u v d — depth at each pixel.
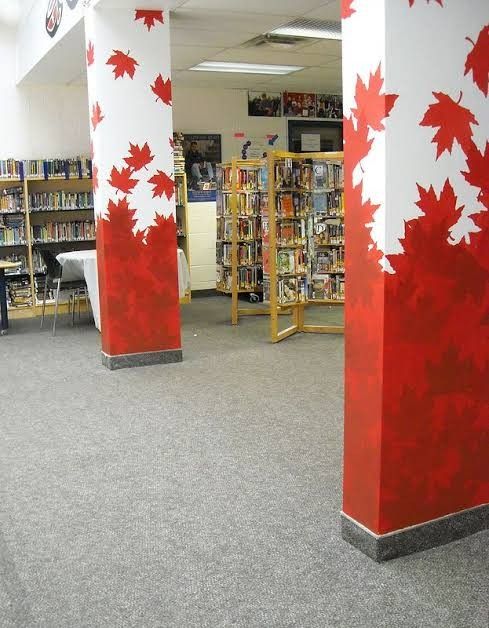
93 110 5.36
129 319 5.58
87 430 4.11
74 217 8.96
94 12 5.14
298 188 6.45
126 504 3.09
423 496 2.59
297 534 2.77
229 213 7.97
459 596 2.31
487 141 2.46
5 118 8.49
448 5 2.31
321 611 2.25
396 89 2.27
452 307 2.51
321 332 6.91
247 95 9.95
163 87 5.40
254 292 8.90
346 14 2.39
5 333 7.36
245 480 3.32
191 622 2.21
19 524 2.93
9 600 2.36
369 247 2.40
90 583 2.46
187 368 5.56
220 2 5.25
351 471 2.63
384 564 2.53
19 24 8.12
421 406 2.51
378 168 2.32
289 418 4.23
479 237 2.51
